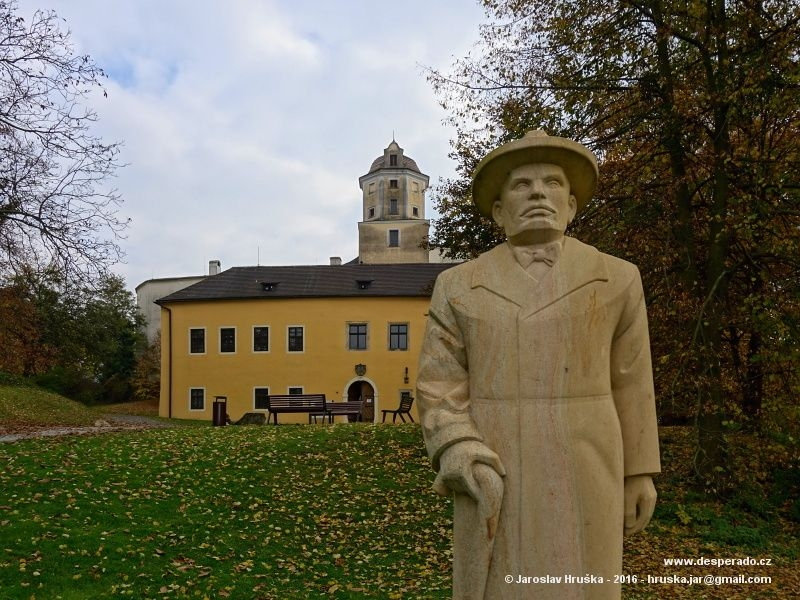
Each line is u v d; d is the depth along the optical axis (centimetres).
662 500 1014
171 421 3148
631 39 1072
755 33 992
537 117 1095
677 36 1020
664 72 1061
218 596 629
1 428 1822
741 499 994
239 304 3556
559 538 234
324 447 1278
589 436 239
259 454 1201
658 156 1085
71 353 2023
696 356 984
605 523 238
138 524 805
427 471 1133
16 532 733
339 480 1069
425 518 914
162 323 3638
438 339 263
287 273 3791
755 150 1015
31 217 1383
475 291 257
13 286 1587
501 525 239
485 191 276
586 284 248
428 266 3759
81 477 977
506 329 247
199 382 3556
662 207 1084
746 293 1083
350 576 714
